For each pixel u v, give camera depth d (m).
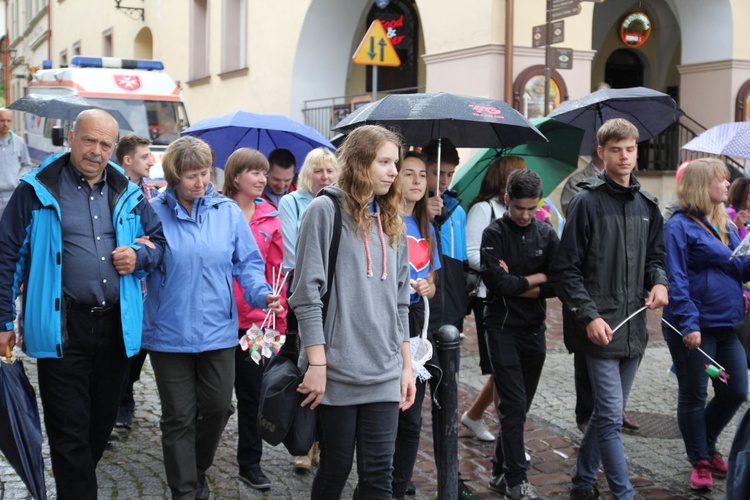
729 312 4.98
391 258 3.53
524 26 12.14
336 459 3.47
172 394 4.27
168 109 14.42
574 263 4.40
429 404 6.54
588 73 12.59
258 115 6.43
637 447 5.75
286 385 3.42
